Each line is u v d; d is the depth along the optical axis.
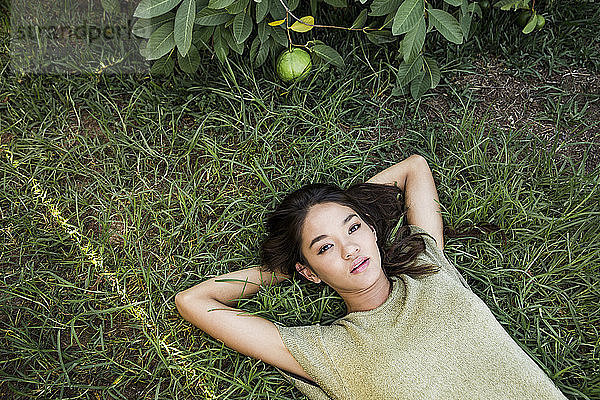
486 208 2.67
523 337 2.42
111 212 2.71
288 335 2.26
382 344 2.16
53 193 2.75
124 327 2.49
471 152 2.85
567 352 2.38
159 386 2.34
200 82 3.02
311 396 2.23
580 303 2.50
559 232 2.63
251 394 2.31
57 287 2.54
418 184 2.63
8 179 2.76
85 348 2.45
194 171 2.85
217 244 2.67
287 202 2.37
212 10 2.53
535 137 2.93
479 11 2.83
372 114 3.00
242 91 2.97
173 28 2.55
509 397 2.04
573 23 3.23
